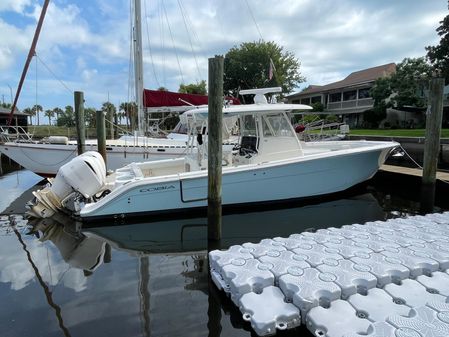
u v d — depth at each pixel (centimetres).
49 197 593
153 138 1052
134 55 1039
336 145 830
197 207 597
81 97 894
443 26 1680
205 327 285
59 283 365
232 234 532
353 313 265
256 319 266
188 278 379
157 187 571
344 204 705
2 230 544
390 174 833
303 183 645
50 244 485
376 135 1591
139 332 277
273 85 2512
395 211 662
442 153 909
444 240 414
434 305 254
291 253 366
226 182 593
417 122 2461
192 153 698
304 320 272
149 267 410
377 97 2442
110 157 980
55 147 949
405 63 2333
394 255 359
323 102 3275
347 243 399
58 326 285
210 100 473
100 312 307
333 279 304
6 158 1612
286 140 669
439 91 639
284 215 623
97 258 437
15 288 353
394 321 235
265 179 613
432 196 664
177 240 505
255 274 318
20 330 280
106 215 563
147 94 982
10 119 957
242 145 701
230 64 3312
